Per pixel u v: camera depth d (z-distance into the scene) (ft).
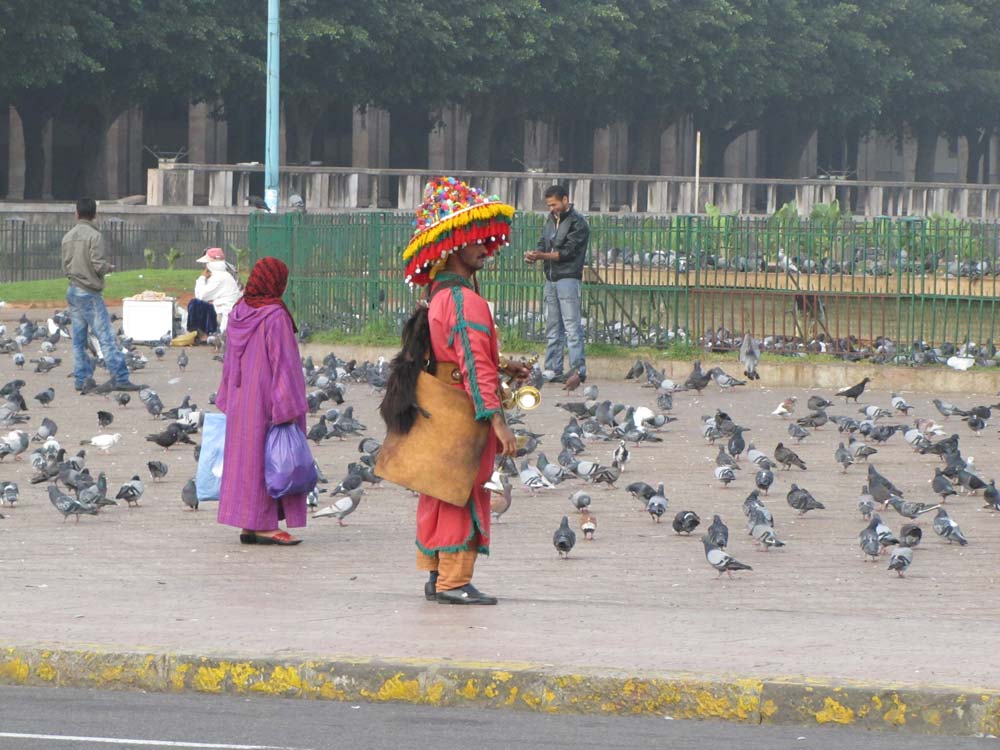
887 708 33.30
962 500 63.62
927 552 53.26
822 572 49.70
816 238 109.81
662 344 109.70
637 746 31.91
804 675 34.53
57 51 256.93
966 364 100.37
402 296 119.14
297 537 54.75
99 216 241.55
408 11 300.81
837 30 373.61
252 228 127.24
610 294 111.65
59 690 36.29
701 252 110.01
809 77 376.27
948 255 107.96
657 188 333.83
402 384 42.27
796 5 365.40
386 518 58.80
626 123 399.44
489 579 48.01
